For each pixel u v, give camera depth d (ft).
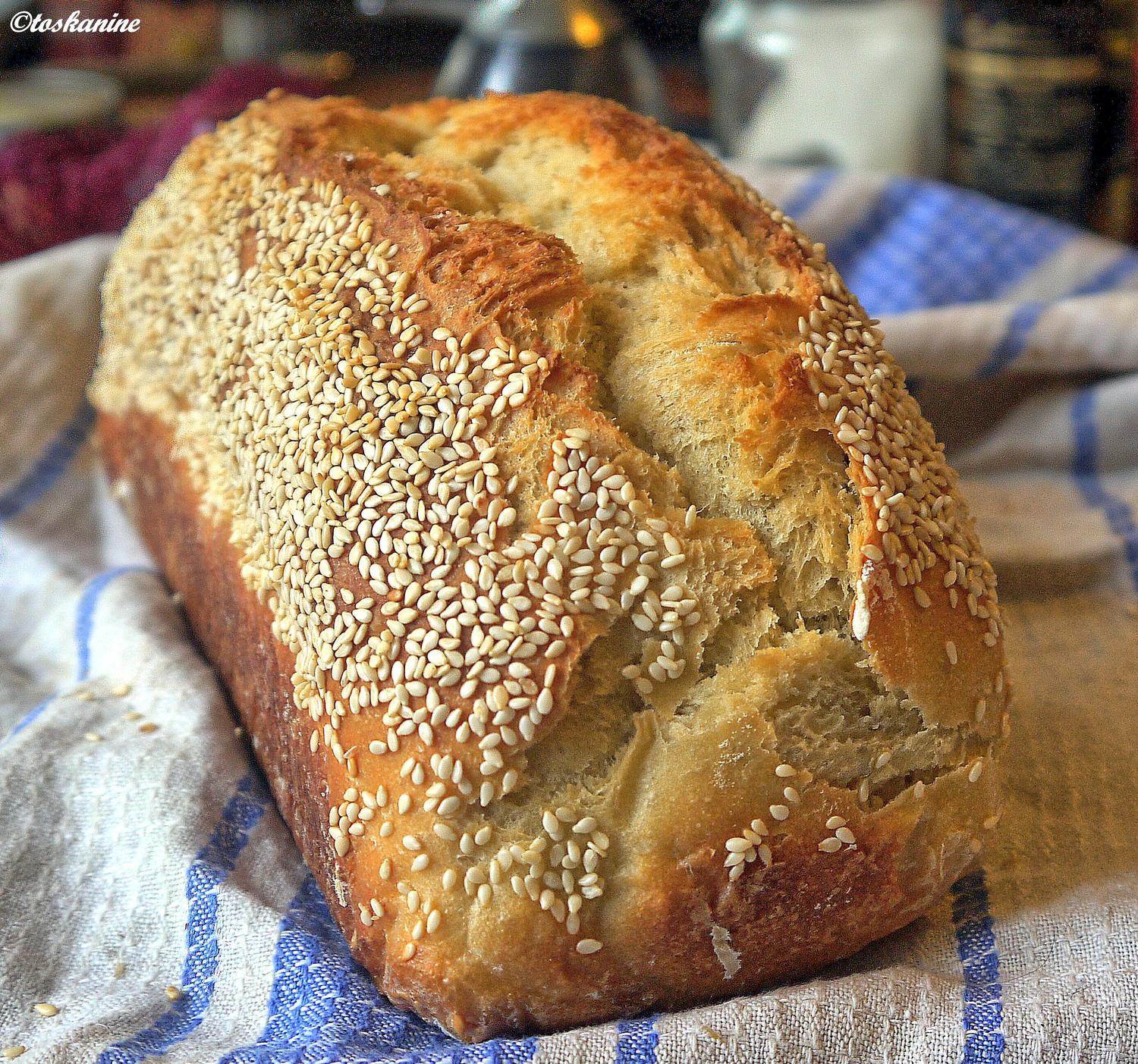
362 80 1.81
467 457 0.63
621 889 0.59
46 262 1.15
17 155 1.26
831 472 0.64
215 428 0.78
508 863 0.59
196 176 0.89
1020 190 1.26
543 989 0.59
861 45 1.36
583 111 0.79
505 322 0.66
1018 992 0.59
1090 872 0.67
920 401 1.09
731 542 0.62
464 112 0.85
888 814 0.61
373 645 0.62
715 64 1.46
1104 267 1.16
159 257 0.89
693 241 0.72
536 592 0.60
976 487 1.08
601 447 0.62
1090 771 0.75
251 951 0.64
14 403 1.10
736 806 0.59
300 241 0.76
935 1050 0.56
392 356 0.68
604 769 0.61
